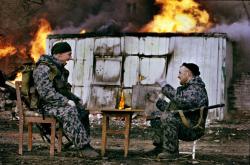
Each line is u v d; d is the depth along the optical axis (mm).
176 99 6512
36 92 6480
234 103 17016
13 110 14469
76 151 6965
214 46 15539
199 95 6500
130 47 16203
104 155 6555
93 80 16469
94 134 10742
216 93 15461
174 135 6406
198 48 15664
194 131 6500
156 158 6484
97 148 7926
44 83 6379
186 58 15727
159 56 15930
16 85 6516
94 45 16578
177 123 6410
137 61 16109
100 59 16484
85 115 6664
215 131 11656
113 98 16172
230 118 16125
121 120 14609
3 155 6469
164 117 6430
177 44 15812
